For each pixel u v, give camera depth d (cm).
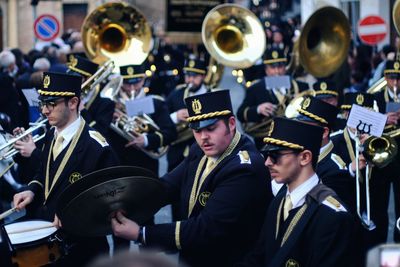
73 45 2167
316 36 1545
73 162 874
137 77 1355
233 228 757
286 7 6000
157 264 391
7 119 1284
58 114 877
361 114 902
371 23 2317
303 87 1506
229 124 776
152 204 771
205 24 1493
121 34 1432
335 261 658
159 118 1348
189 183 794
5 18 4659
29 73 1700
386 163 883
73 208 730
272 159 689
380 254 446
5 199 1256
